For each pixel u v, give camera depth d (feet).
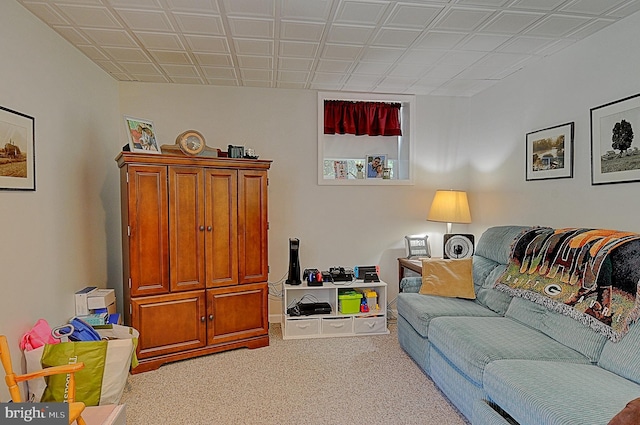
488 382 6.37
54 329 7.91
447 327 8.14
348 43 9.47
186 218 10.16
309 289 13.19
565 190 9.78
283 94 13.19
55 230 8.50
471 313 9.23
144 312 9.66
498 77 12.11
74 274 9.35
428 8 7.73
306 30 8.73
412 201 14.10
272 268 13.33
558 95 10.02
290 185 13.33
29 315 7.50
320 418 7.47
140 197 9.58
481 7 7.69
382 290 12.58
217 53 10.04
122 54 10.03
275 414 7.60
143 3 7.45
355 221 13.78
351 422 7.34
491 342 7.21
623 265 6.50
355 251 13.82
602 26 8.52
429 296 10.52
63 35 8.81
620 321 6.21
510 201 12.00
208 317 10.49
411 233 14.11
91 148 10.39
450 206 12.78
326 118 13.66
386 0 7.40
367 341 11.66
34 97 7.79
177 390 8.59
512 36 9.07
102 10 7.70
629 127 7.98
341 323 12.16
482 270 10.52
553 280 7.87
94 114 10.61
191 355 10.25
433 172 14.19
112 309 9.86
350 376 9.27
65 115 9.03
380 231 13.93
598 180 8.77
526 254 8.95
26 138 7.45
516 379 5.83
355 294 12.44
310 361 10.16
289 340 11.73
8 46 7.00
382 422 7.34
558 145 9.98
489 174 13.10
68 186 9.12
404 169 14.29
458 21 8.31
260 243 11.22
